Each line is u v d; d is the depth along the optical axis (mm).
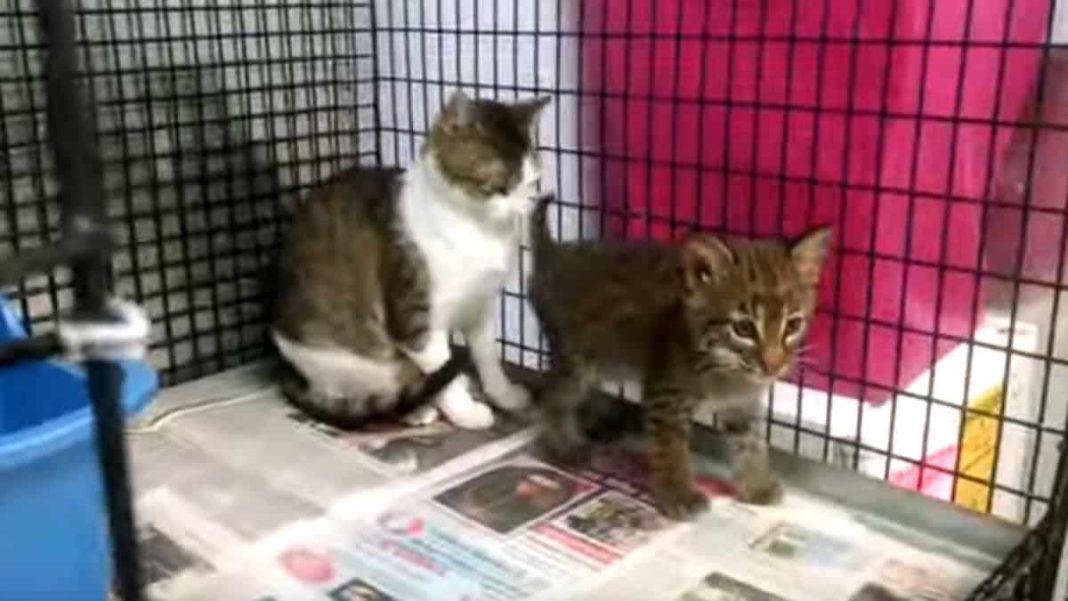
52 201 1605
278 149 1894
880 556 1289
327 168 1971
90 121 577
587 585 1223
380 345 1639
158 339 1783
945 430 1585
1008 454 1690
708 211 1641
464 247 1562
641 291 1425
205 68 1761
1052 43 1424
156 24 1683
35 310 1578
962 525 1329
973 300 1558
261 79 1845
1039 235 1594
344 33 1950
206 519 1358
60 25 493
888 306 1517
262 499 1411
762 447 1437
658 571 1251
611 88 1697
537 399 1717
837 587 1222
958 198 1406
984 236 1560
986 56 1459
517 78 1824
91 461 953
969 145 1504
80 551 980
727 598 1196
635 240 1585
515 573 1246
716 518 1374
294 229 1726
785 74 1494
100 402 553
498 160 1505
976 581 1234
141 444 1566
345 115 1985
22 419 1158
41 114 1564
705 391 1366
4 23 1515
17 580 942
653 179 1692
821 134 1487
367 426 1641
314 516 1370
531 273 1622
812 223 1514
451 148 1521
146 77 1687
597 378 1531
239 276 1874
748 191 1587
